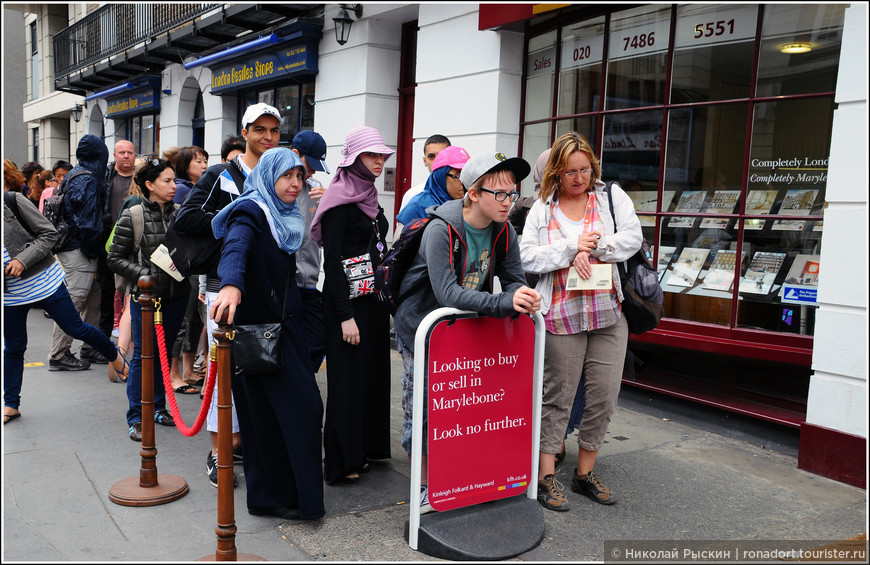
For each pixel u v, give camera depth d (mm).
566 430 3859
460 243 3141
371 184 3908
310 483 3373
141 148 15758
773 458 4410
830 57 4520
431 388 3094
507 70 6316
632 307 3627
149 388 3678
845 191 3932
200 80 12102
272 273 3314
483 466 3283
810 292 4609
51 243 4680
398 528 3377
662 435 4820
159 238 4758
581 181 3598
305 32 8617
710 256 5141
